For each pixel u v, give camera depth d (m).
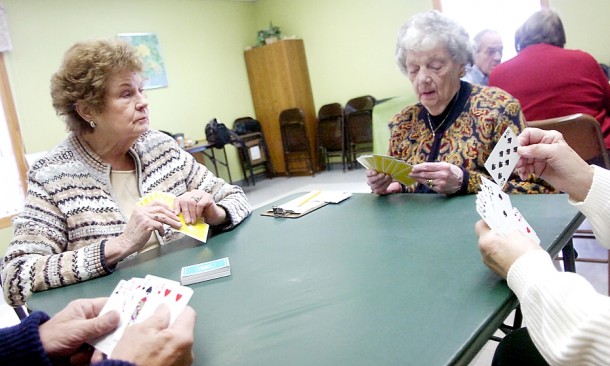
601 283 2.02
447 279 0.79
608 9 4.17
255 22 7.02
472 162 1.44
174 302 0.71
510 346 0.89
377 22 5.77
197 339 0.73
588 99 2.01
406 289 0.78
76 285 1.11
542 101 2.06
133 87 1.33
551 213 1.02
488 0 4.85
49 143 4.79
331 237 1.13
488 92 1.48
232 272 1.01
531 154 0.94
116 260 1.15
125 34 5.42
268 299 0.84
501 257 0.70
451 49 1.42
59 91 1.29
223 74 6.57
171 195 1.34
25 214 1.25
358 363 0.59
